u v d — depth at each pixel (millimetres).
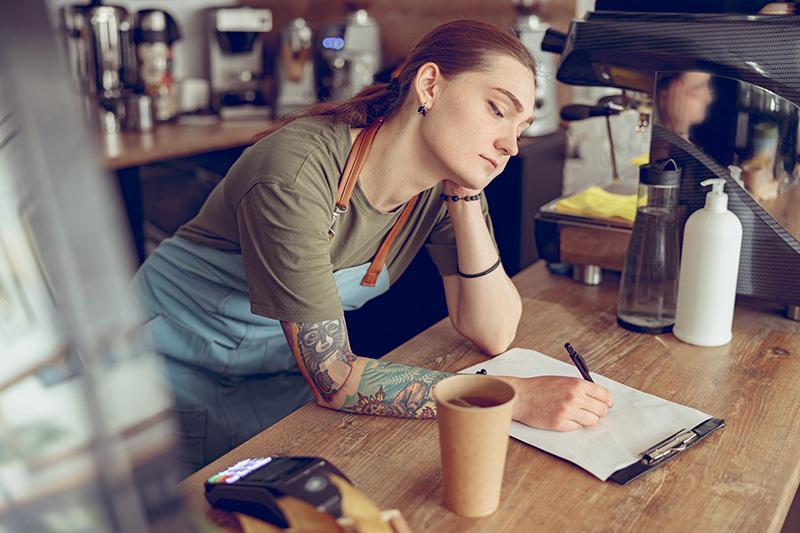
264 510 895
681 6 1552
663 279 1495
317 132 1388
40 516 546
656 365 1383
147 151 2832
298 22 3557
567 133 2836
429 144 1340
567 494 1005
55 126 505
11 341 526
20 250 514
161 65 3316
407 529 834
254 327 1677
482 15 3547
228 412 1695
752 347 1462
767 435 1155
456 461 928
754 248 1564
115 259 525
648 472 1054
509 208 3123
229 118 3512
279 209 1283
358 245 1521
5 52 492
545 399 1175
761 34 1450
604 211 1725
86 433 536
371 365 1255
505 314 1457
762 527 941
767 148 1489
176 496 563
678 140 1563
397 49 3826
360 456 1095
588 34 1622
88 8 3072
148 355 544
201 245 1664
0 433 538
